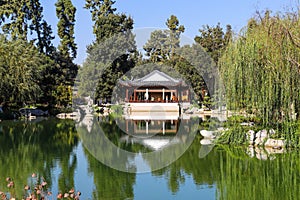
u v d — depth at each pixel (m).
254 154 12.98
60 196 6.82
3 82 25.80
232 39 14.82
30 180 9.52
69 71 39.50
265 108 13.45
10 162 11.93
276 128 14.06
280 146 13.87
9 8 36.94
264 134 14.46
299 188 8.96
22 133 19.47
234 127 14.80
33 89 27.95
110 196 8.25
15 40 30.75
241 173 10.43
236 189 8.88
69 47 41.31
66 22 41.09
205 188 8.95
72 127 22.16
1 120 26.47
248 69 13.59
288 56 12.67
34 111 29.95
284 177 9.95
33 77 28.69
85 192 8.52
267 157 12.49
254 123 15.50
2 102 27.84
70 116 29.44
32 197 6.65
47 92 32.19
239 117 14.68
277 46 12.90
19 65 27.03
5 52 26.70
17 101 27.66
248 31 14.30
